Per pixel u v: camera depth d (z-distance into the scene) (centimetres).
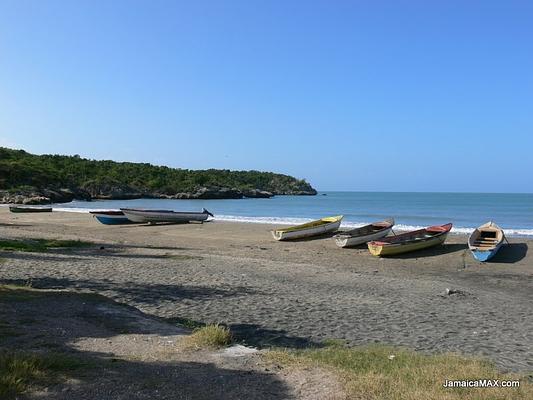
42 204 9881
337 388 555
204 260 2098
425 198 14225
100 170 15638
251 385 561
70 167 15200
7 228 3772
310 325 1049
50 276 1498
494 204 9812
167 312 1134
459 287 1659
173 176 16238
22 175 11712
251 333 977
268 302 1270
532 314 1247
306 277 1722
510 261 2352
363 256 2542
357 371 652
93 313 920
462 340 963
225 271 1784
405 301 1346
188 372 599
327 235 3453
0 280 1373
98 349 690
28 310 892
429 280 1833
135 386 537
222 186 15412
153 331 826
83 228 4084
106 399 497
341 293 1434
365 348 866
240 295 1349
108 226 4281
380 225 3194
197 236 3519
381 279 1750
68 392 508
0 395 481
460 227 4525
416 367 678
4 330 745
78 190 12594
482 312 1242
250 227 4172
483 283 1827
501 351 892
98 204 10281
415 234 2816
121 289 1376
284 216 6394
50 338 728
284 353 723
